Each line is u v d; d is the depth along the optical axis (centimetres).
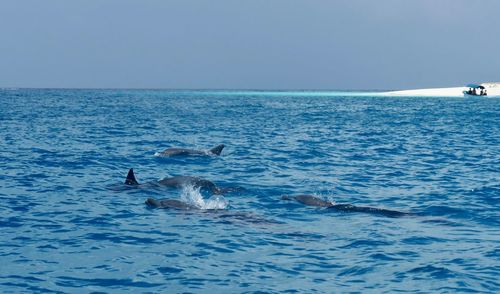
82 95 17188
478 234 1401
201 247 1268
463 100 11988
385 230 1430
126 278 1067
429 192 1956
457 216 1598
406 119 6022
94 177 2180
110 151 2973
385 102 11231
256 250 1249
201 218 1534
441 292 995
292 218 1565
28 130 4172
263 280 1062
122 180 2127
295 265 1149
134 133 4081
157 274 1091
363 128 4778
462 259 1181
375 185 2095
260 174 2314
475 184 2102
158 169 2414
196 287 1025
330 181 2167
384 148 3278
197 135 3997
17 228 1412
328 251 1245
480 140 3800
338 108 8675
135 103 10362
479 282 1044
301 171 2403
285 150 3117
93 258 1184
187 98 14075
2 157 2666
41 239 1319
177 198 1823
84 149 3041
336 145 3409
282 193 1923
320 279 1068
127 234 1370
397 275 1086
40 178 2131
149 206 1672
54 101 11144
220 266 1141
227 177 2234
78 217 1536
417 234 1391
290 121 5588
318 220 1541
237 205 1733
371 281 1055
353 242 1317
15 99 12306
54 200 1748
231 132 4269
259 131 4381
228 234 1376
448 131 4525
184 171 2369
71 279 1059
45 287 1016
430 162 2706
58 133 3969
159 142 3478
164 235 1363
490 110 7944
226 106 9225
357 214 1606
